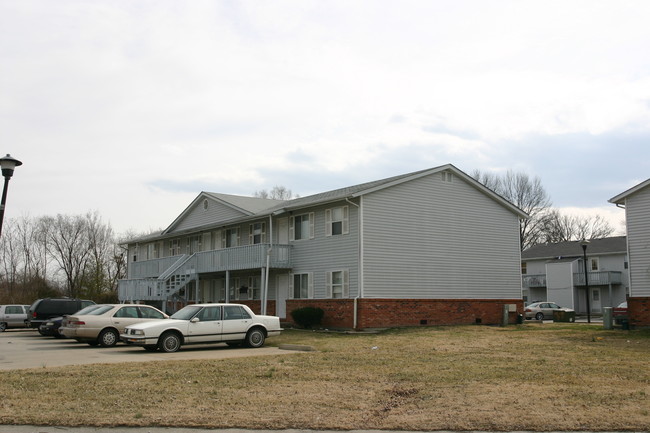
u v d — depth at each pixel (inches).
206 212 1658.5
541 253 2381.9
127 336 779.4
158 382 486.6
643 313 1027.9
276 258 1291.8
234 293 1520.7
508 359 637.3
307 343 865.5
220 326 810.8
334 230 1211.9
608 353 688.4
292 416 370.6
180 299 1491.1
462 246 1278.3
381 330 1103.6
